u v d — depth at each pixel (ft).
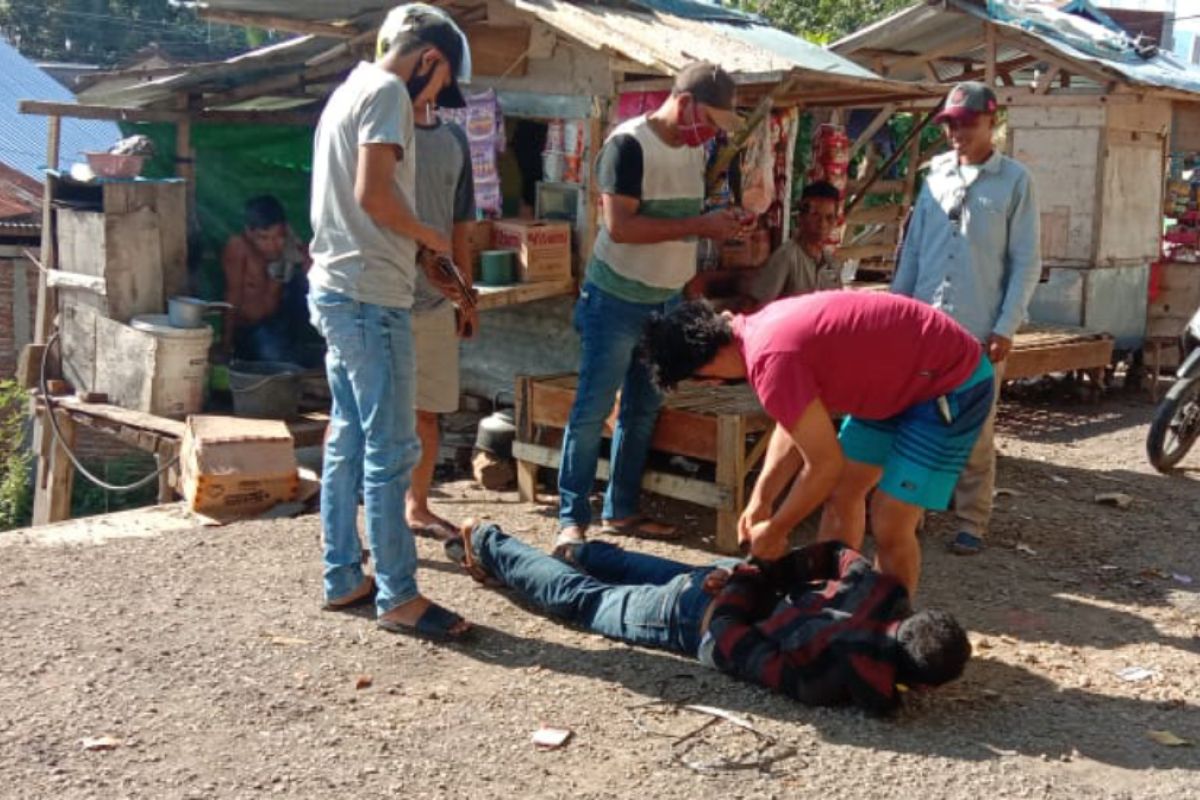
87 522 20.52
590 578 16.31
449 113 25.70
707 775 12.36
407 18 15.39
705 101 17.48
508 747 12.83
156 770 12.12
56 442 29.76
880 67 40.78
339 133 14.73
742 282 22.44
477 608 16.61
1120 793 12.28
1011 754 12.99
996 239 18.90
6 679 13.97
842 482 15.48
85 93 35.81
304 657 14.83
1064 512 22.70
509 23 25.25
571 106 24.77
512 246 24.48
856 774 12.45
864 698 13.50
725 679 14.55
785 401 13.08
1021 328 34.53
